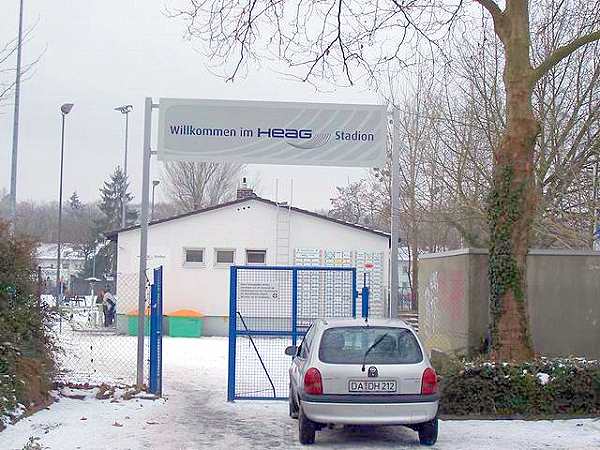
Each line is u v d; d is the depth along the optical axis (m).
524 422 11.37
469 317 14.05
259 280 17.03
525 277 12.87
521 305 12.76
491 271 12.97
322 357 9.82
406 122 31.45
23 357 11.88
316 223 33.97
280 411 12.80
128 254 33.53
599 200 22.11
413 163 30.56
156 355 14.09
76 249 65.81
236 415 12.30
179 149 14.58
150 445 9.73
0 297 12.21
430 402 9.65
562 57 13.04
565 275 14.39
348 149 14.69
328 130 14.66
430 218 30.34
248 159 14.62
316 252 33.84
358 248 33.91
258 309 16.97
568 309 14.34
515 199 12.84
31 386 11.54
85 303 40.75
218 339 30.61
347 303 16.09
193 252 33.81
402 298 49.22
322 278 16.41
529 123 12.93
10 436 9.69
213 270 33.59
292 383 11.77
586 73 22.39
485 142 24.94
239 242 33.81
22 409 10.91
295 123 14.63
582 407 11.72
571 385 11.68
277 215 33.84
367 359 9.74
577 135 22.81
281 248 33.72
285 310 16.92
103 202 85.75
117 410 12.09
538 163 22.28
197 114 14.60
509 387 11.73
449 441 10.12
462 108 25.98
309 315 16.50
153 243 33.53
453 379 11.73
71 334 23.80
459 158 25.70
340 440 10.29
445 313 15.54
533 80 13.00
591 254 14.40
